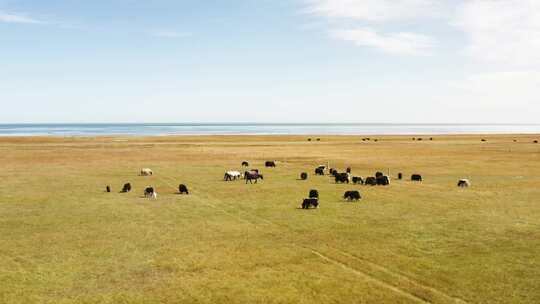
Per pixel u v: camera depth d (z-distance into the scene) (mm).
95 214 41500
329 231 35438
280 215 41062
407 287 24328
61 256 29375
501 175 68500
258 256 29500
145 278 25688
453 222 38312
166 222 38531
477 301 22531
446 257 29078
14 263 27969
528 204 46094
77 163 82875
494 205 45531
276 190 54594
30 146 123062
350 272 26625
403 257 29094
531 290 23766
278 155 100875
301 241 32812
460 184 58094
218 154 102375
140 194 51781
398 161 88938
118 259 28828
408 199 48688
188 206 45094
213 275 26156
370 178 59531
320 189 55375
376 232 35094
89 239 33312
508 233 34750
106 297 23094
